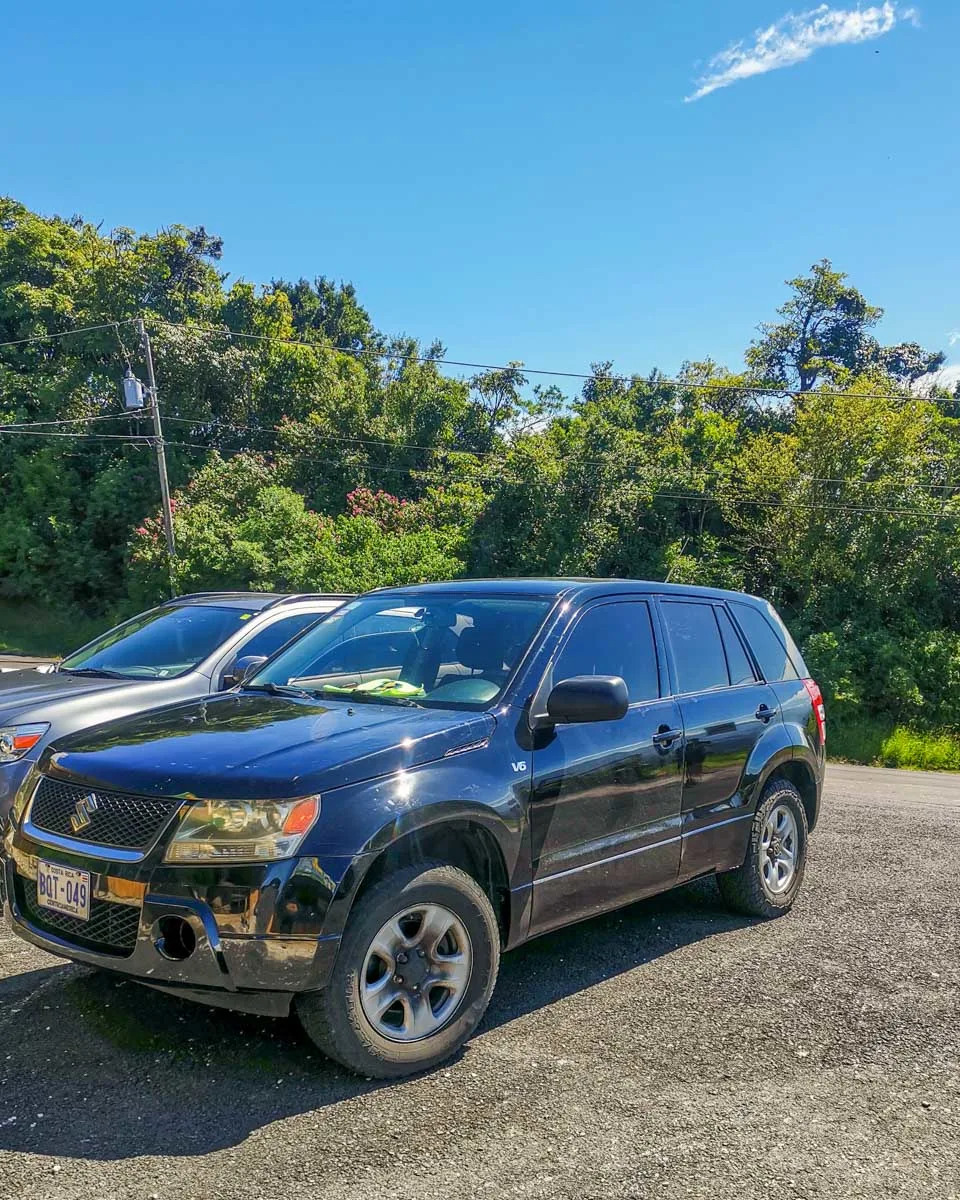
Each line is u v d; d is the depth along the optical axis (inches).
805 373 2106.3
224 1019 148.3
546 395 1689.2
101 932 129.3
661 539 1168.2
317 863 124.0
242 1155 111.2
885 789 478.0
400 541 1182.9
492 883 148.3
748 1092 129.6
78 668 267.0
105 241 1711.4
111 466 1534.2
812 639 952.9
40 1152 111.3
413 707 158.6
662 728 179.0
